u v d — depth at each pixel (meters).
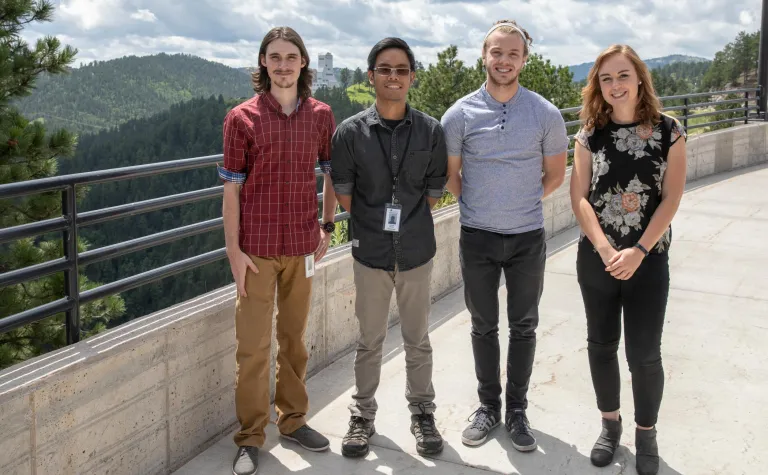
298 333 3.15
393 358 4.26
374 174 2.95
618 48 2.69
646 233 2.69
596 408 3.55
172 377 2.92
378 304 3.07
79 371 2.45
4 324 2.48
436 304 5.36
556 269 6.23
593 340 2.94
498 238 3.04
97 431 2.55
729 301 5.23
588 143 2.84
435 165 3.00
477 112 2.99
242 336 2.97
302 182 2.92
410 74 2.86
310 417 3.49
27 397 2.25
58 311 2.69
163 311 3.06
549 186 3.11
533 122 2.96
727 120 12.19
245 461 2.93
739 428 3.31
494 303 3.17
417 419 3.18
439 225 5.45
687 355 4.22
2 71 10.60
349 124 2.95
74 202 2.72
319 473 2.94
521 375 3.17
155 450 2.86
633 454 3.06
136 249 3.06
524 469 2.96
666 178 2.71
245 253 2.92
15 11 11.13
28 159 10.08
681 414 3.46
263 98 2.82
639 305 2.77
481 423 3.20
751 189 9.82
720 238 7.20
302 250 2.98
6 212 9.62
